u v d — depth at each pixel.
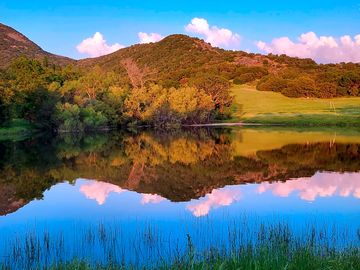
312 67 166.12
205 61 181.12
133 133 74.75
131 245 14.89
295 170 33.34
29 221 19.42
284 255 10.70
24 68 98.69
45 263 12.43
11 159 41.50
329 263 10.00
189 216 19.53
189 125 94.25
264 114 103.75
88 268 11.08
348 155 42.03
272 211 20.30
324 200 22.55
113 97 84.69
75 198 24.27
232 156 42.84
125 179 30.42
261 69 153.75
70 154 45.41
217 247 13.55
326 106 110.44
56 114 74.00
